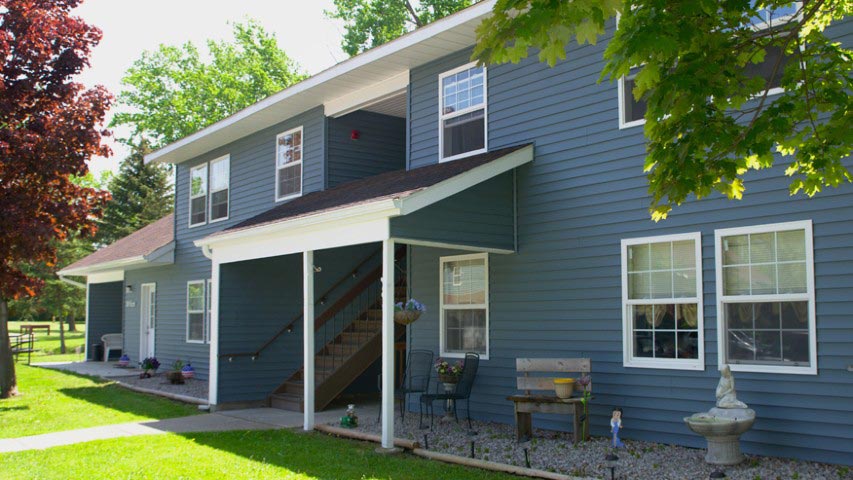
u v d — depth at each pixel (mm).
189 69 35594
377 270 15078
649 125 4852
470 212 9508
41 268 30391
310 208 11500
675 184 4941
